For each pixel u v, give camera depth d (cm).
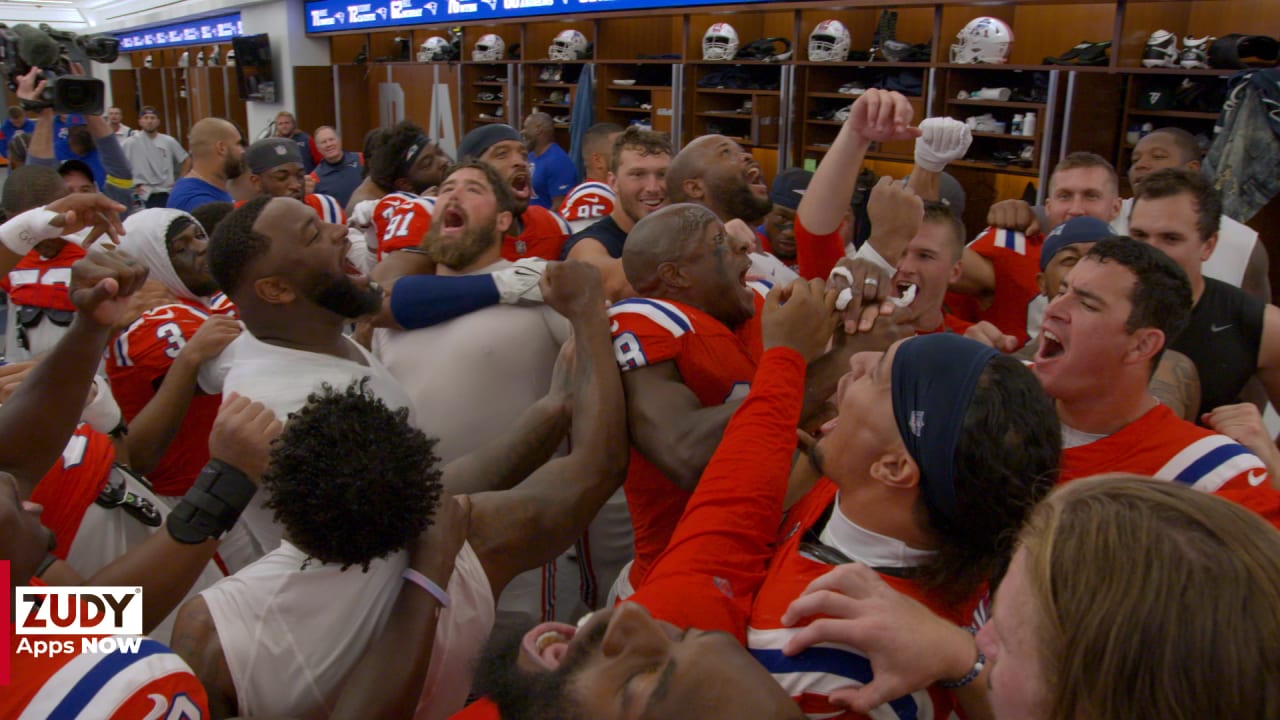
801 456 142
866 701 84
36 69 409
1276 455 135
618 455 134
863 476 99
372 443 101
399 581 108
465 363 194
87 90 415
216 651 101
